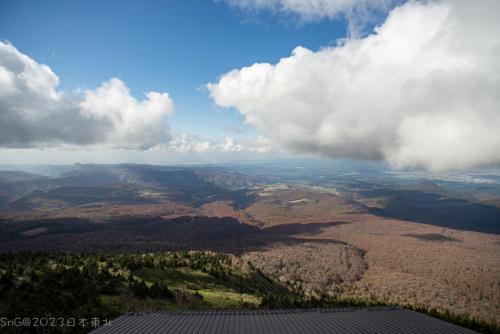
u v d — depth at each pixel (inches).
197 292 4702.3
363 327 2482.8
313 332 2345.0
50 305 3270.2
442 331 2463.1
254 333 2294.5
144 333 2257.6
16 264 4648.1
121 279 4547.2
